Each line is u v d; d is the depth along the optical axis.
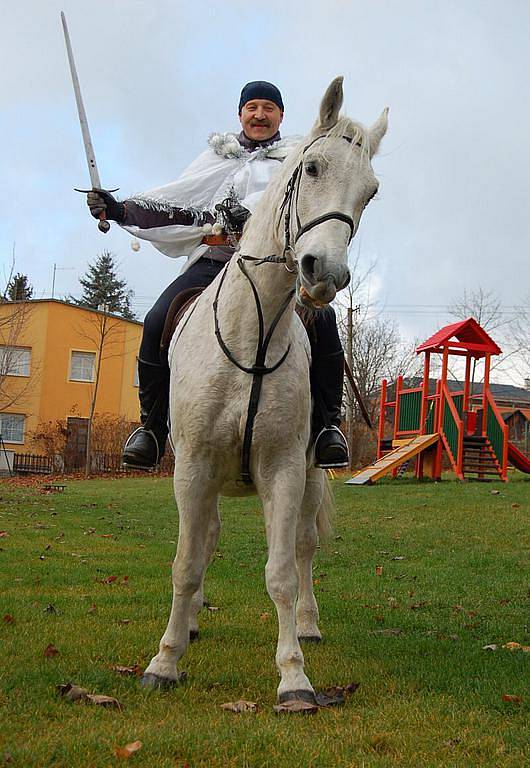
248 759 2.97
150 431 4.67
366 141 3.48
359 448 34.91
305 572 5.19
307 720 3.47
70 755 2.94
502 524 11.34
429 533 10.64
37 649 4.54
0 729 3.20
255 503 14.23
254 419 3.72
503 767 3.01
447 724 3.48
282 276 3.72
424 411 20.56
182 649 4.02
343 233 3.28
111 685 3.92
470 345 20.27
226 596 6.59
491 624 5.71
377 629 5.55
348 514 12.61
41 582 7.02
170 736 3.14
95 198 4.45
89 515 12.91
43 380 37.12
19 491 18.16
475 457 20.19
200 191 4.73
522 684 4.11
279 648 3.79
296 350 3.89
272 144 4.95
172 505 14.56
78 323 37.97
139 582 7.15
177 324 4.41
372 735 3.27
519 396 66.38
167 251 4.76
